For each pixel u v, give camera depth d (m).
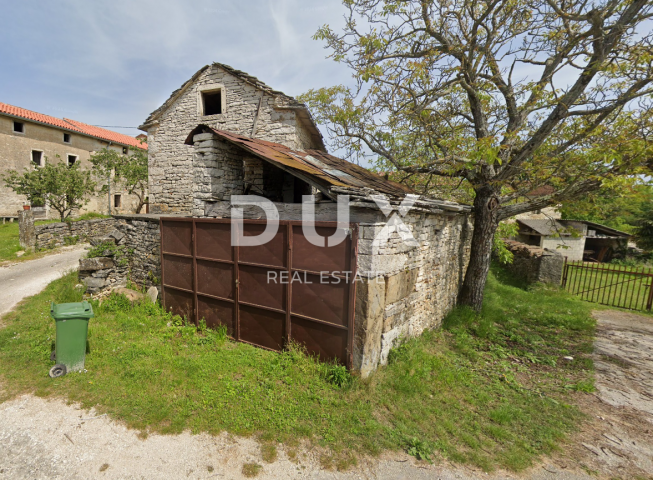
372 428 3.19
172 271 5.87
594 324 6.89
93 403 3.40
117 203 24.20
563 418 3.58
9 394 3.49
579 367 4.87
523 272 10.93
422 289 5.55
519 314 7.50
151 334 5.08
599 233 19.05
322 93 7.60
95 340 4.67
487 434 3.28
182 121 9.42
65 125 21.00
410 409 3.58
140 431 3.05
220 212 5.36
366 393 3.73
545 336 6.23
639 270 15.00
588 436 3.29
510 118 6.65
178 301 5.84
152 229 6.45
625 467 2.87
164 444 2.91
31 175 13.80
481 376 4.51
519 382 4.39
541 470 2.81
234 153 5.82
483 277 7.17
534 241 19.08
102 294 6.43
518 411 3.62
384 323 4.26
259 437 3.05
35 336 4.76
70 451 2.79
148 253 6.57
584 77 5.25
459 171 7.00
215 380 3.86
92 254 6.58
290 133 8.10
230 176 5.74
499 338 6.02
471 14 6.05
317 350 4.29
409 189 7.80
